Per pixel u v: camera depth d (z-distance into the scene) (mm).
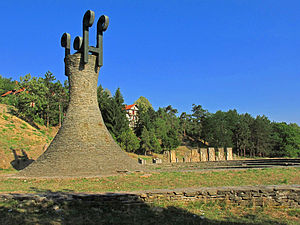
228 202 11430
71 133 23750
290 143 84812
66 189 14953
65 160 22312
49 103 67438
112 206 10656
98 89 73625
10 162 36000
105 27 25016
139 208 10664
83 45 24703
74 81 24969
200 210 10625
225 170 20547
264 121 97750
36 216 9406
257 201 11453
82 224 8859
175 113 122438
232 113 102500
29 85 65688
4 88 99938
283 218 10008
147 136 69625
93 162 22406
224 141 84812
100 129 24828
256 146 87000
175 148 79688
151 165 31109
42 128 62812
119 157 24203
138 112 99875
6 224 8578
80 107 24656
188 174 19234
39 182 18250
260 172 19656
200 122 110938
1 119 52750
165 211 10352
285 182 16672
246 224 9172
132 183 16609
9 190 14711
